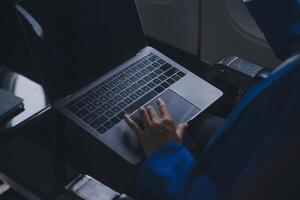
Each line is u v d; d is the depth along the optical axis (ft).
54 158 3.72
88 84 3.42
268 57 5.25
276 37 2.87
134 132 3.05
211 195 2.44
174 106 3.38
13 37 3.36
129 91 3.43
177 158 2.77
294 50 2.76
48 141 3.76
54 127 3.53
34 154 3.78
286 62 2.13
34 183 3.56
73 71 3.33
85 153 3.62
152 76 3.57
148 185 2.76
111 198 2.90
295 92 1.98
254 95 2.26
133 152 3.02
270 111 2.07
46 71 3.16
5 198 3.00
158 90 3.47
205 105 3.42
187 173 2.67
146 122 3.02
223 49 5.68
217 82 4.00
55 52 3.21
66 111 3.22
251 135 2.22
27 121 2.90
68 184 3.03
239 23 5.25
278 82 2.08
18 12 2.99
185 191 2.57
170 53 6.13
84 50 3.38
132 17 3.66
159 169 2.74
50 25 3.16
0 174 3.15
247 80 3.76
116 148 3.04
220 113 4.08
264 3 2.89
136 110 3.29
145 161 2.81
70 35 3.28
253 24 5.16
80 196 2.93
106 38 3.51
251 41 5.27
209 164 2.54
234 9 5.21
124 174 3.54
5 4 3.31
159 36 6.31
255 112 2.20
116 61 3.61
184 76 3.60
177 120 3.30
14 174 3.64
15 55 3.34
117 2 3.53
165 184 2.67
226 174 2.41
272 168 1.98
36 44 3.09
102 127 3.16
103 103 3.31
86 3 3.32
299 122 1.92
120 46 3.62
